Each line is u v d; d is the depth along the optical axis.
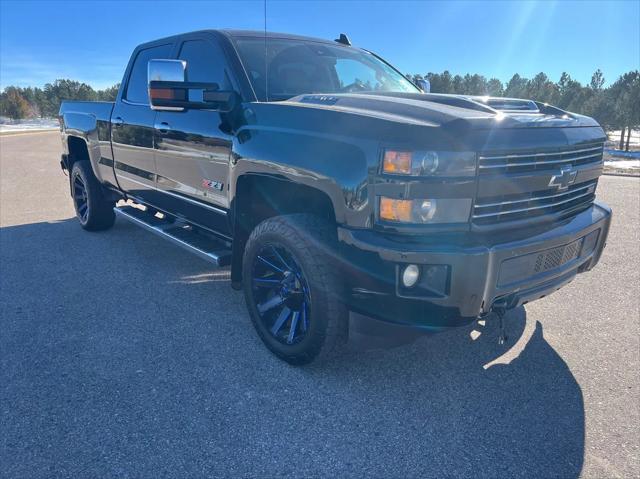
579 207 2.99
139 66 4.59
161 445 2.29
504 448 2.29
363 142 2.37
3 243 5.48
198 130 3.48
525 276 2.50
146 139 4.21
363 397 2.67
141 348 3.17
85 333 3.37
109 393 2.68
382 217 2.32
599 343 3.25
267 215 3.29
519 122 2.47
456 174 2.25
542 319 3.61
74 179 5.94
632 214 7.03
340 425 2.44
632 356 3.09
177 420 2.46
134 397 2.64
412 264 2.28
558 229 2.64
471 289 2.28
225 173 3.27
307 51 3.82
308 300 2.71
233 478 2.10
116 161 4.90
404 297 2.32
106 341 3.26
